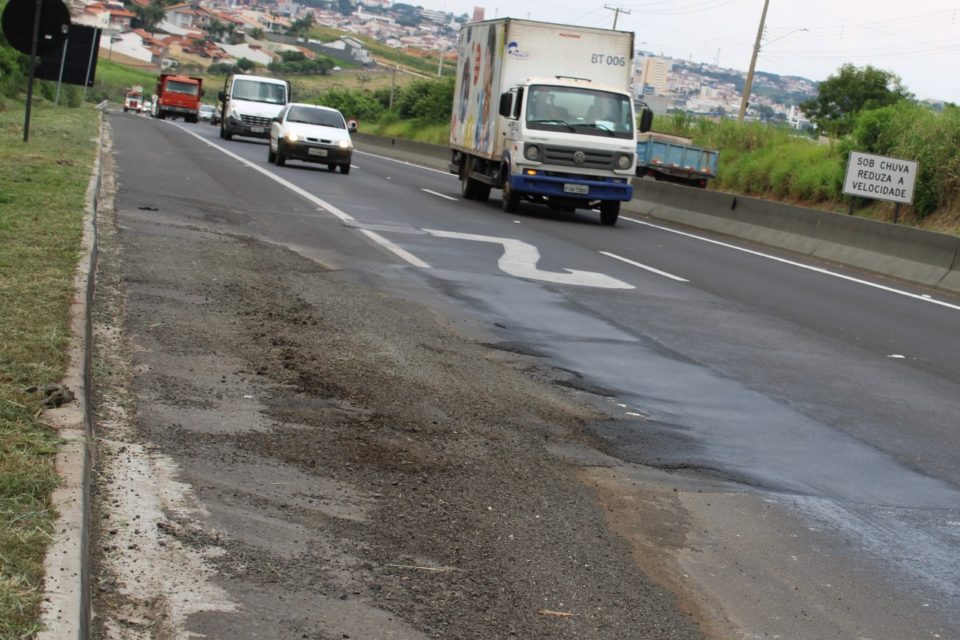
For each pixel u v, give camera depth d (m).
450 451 6.79
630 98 24.61
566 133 23.97
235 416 6.97
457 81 29.55
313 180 27.92
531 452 6.96
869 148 30.11
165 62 194.38
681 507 6.25
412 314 10.97
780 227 23.53
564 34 25.38
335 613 4.50
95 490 5.43
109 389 7.16
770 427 8.14
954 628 4.98
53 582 4.02
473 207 25.11
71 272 9.61
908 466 7.47
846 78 67.44
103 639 4.06
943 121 26.89
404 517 5.65
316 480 6.04
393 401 7.73
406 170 40.06
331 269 13.26
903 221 26.69
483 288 13.10
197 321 9.41
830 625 4.89
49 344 7.17
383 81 199.25
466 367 8.99
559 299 12.91
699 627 4.73
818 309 14.20
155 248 12.96
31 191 14.92
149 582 4.58
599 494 6.32
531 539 5.53
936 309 15.45
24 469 5.04
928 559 5.80
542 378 8.93
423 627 4.45
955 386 10.12
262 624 4.34
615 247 19.47
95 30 50.72
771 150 37.91
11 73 49.75
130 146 31.00
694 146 37.91
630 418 8.01
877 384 9.92
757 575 5.39
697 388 9.13
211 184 22.58
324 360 8.65
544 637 4.47
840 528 6.15
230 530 5.22
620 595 4.97
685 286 15.16
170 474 5.82
